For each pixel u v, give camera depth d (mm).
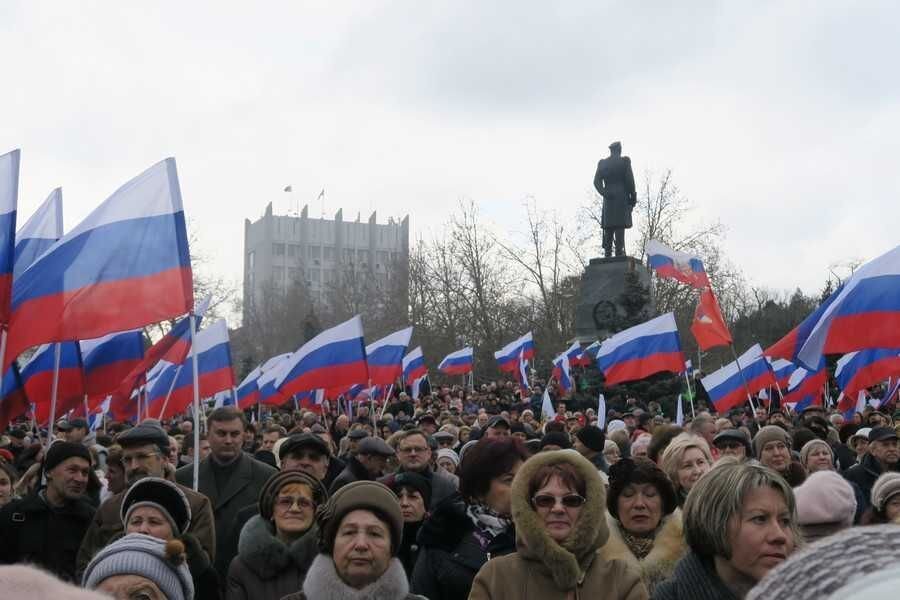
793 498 3672
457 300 59000
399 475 6672
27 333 8219
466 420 20047
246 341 89750
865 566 1120
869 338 10742
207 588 5059
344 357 13391
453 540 5469
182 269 8406
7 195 8133
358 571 4172
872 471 9148
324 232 161000
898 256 10852
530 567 4211
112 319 8305
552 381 31094
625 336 16172
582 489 4270
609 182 34719
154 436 6836
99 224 8523
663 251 16062
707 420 9898
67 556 6691
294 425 16703
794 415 18062
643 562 5020
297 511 5508
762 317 65562
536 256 58656
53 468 6762
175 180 8641
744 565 3582
